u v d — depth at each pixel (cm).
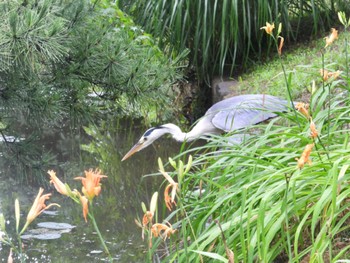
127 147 1018
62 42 888
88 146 1030
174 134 748
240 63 1127
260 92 927
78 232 681
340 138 478
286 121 641
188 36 1097
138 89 963
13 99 934
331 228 403
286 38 1127
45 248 639
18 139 1044
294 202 388
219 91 1009
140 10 1112
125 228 688
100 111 1119
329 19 1095
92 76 980
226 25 1061
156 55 1030
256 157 495
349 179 417
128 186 830
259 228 378
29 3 893
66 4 931
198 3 1053
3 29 839
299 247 446
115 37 982
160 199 770
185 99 1146
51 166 937
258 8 1059
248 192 429
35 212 286
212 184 477
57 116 984
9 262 307
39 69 942
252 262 404
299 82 882
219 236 427
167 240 610
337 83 503
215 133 723
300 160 314
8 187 856
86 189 280
